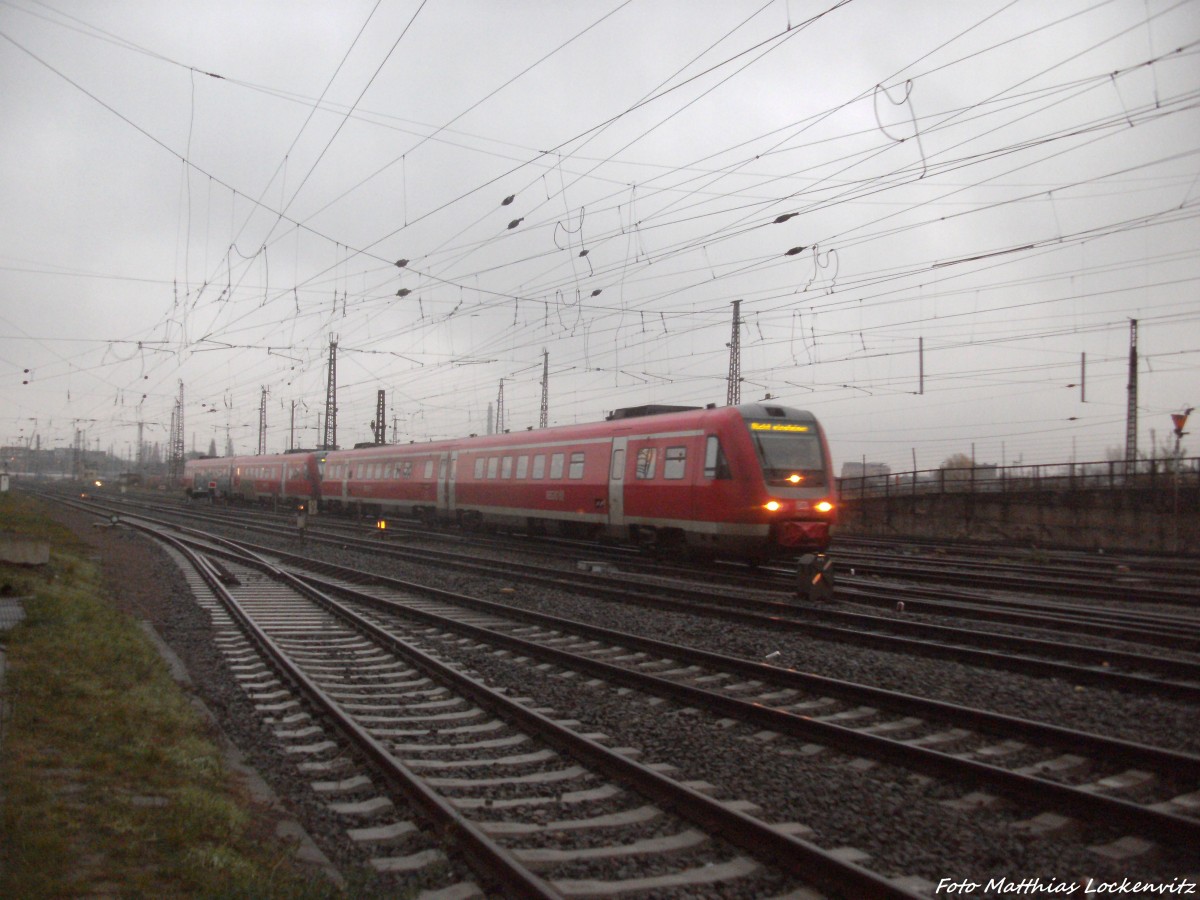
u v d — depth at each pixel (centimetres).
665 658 1081
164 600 1641
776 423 1867
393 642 1172
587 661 1005
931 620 1323
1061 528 3139
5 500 4456
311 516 4531
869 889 437
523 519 2697
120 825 489
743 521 1816
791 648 1103
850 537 3712
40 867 423
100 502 6531
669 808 570
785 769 660
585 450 2384
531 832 542
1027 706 836
